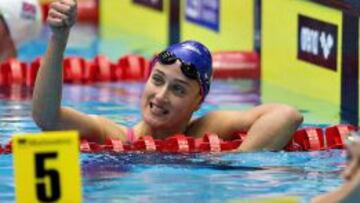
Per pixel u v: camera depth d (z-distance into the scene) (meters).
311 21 13.45
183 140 9.69
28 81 14.28
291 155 9.62
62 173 6.44
